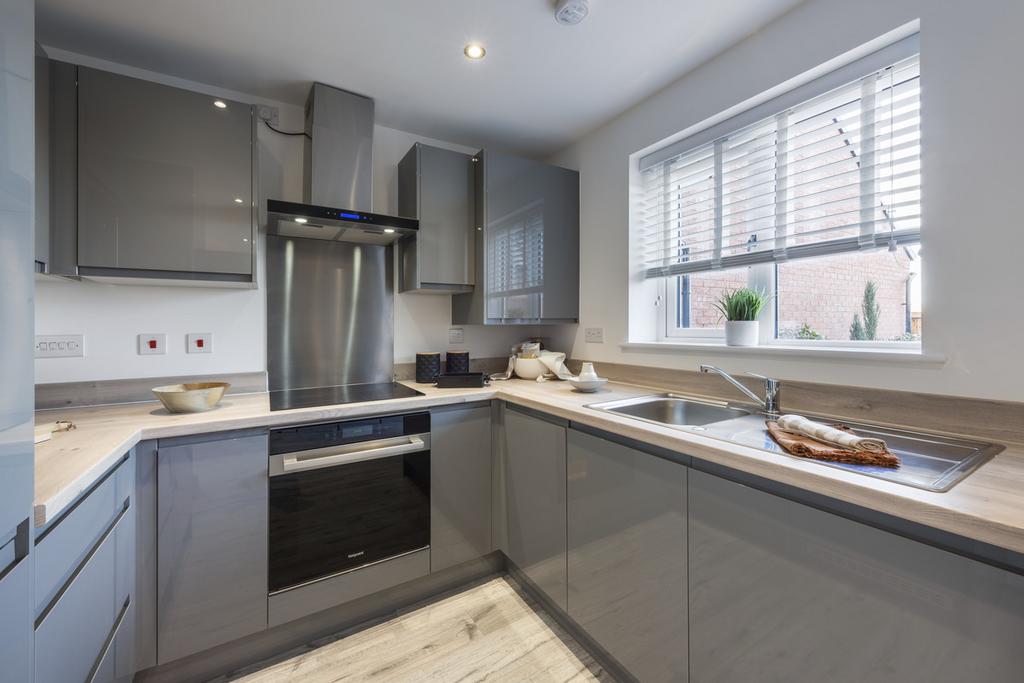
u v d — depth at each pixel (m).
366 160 2.11
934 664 0.76
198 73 1.92
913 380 1.29
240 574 1.51
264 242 2.14
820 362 1.51
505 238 2.34
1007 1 1.11
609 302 2.41
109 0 1.46
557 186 2.53
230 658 1.54
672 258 2.17
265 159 2.12
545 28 1.64
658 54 1.81
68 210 1.50
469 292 2.39
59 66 1.49
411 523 1.86
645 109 2.17
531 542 1.87
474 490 2.03
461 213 2.33
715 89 1.84
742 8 1.56
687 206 2.12
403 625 1.76
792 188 1.68
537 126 2.43
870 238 1.47
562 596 1.69
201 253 1.69
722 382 1.83
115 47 1.73
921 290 1.26
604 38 1.70
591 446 1.55
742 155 1.85
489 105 2.21
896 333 1.48
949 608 0.75
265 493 1.56
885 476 0.89
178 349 1.94
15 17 0.71
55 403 1.69
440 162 2.27
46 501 0.80
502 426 2.07
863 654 0.85
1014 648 0.68
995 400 1.13
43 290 1.70
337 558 1.69
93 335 1.78
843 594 0.88
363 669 1.53
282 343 2.17
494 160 2.31
